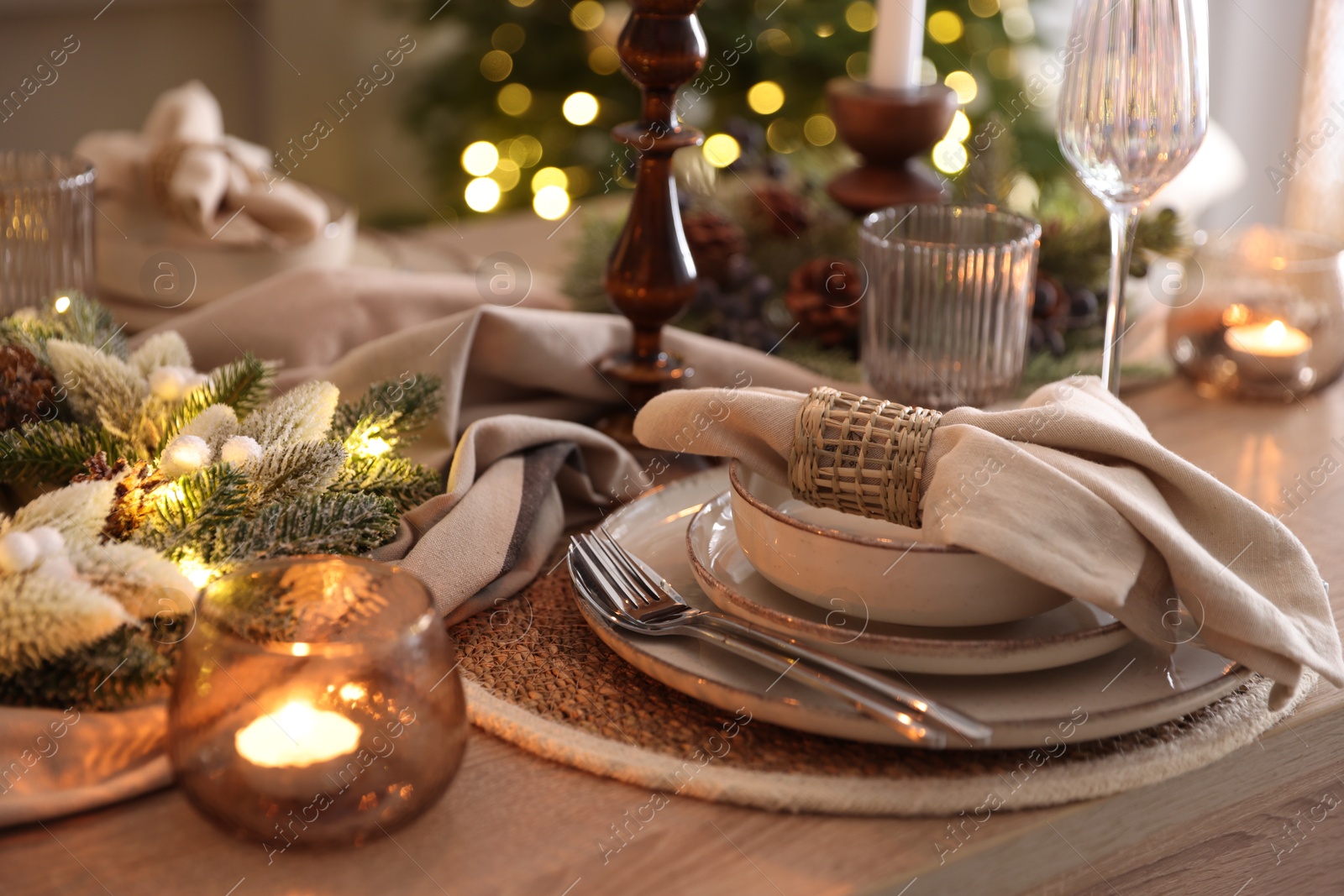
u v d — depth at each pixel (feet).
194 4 10.13
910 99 3.88
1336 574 2.95
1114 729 2.43
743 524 2.65
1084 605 2.67
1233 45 8.39
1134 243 3.78
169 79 10.24
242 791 2.27
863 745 2.50
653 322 3.33
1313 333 3.61
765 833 2.39
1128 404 3.67
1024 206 4.22
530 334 3.28
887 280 3.41
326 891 2.29
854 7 9.29
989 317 3.37
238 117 10.87
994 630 2.59
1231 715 2.56
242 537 2.56
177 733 2.29
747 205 4.20
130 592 2.41
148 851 2.35
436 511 2.87
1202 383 3.73
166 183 3.89
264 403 2.90
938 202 3.98
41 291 3.58
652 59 3.15
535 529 2.98
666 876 2.32
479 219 10.28
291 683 2.26
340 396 3.22
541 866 2.33
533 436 3.04
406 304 3.61
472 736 2.57
